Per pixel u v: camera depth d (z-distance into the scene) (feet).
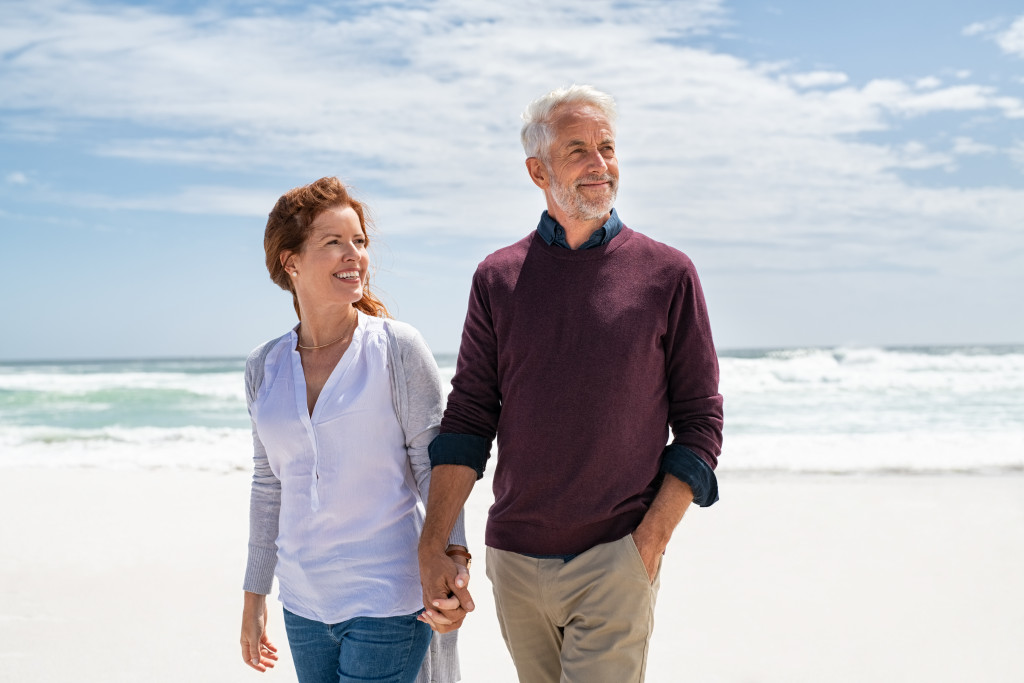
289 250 7.74
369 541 7.36
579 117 7.88
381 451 7.52
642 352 7.69
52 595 17.62
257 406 7.76
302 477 7.47
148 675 13.65
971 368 87.66
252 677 13.64
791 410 61.31
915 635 15.11
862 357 88.94
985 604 16.63
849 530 22.58
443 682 8.23
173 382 91.97
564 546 7.74
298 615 7.46
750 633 15.30
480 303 8.33
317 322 7.80
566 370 7.69
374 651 7.20
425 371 7.83
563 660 7.80
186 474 32.12
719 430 7.86
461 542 7.65
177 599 17.49
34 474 31.89
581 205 7.81
